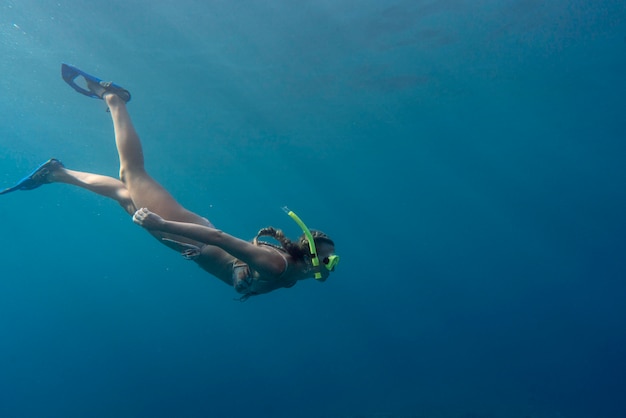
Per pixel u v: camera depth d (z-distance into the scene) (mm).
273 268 3176
